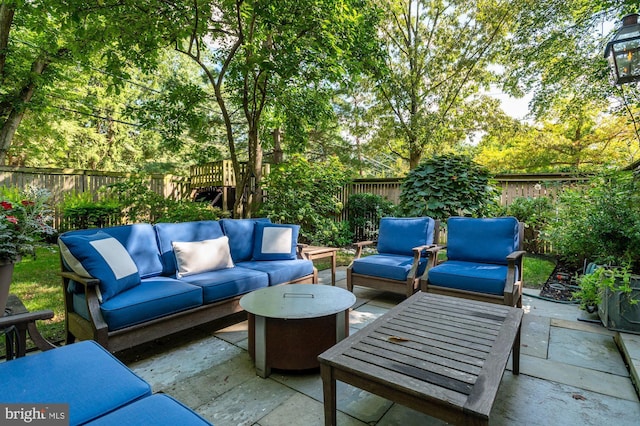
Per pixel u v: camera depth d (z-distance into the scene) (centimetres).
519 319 199
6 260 200
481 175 543
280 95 541
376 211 768
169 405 112
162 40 445
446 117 1030
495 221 357
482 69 979
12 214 222
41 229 229
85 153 1270
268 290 267
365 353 156
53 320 295
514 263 296
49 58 711
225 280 289
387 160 1802
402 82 1011
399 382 131
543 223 579
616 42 268
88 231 265
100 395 113
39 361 131
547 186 608
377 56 575
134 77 1253
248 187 673
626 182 358
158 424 102
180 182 948
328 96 614
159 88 1321
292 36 454
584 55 658
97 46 433
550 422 167
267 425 167
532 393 192
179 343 264
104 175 808
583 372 215
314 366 216
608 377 209
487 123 1015
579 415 172
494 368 140
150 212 595
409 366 143
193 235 338
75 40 444
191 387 202
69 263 228
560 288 413
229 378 213
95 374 125
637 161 400
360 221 797
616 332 262
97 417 104
